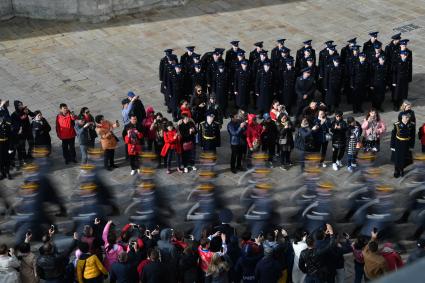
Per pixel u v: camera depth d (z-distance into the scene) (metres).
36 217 13.11
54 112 18.95
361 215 12.85
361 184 13.09
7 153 15.25
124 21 24.03
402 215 13.39
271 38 22.88
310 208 12.74
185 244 11.10
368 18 24.22
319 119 15.42
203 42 22.70
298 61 18.47
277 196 15.00
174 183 15.48
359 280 11.37
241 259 10.42
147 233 11.27
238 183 15.60
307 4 25.16
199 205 13.31
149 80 20.66
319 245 10.23
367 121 15.82
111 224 11.76
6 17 23.88
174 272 10.50
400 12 24.64
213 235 10.93
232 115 16.64
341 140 15.61
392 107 19.08
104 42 22.78
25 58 21.80
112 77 20.80
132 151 15.48
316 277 10.18
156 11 24.70
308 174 12.98
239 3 25.23
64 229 13.12
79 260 10.41
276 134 15.74
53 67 21.30
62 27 23.64
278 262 10.12
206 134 15.34
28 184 13.11
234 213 14.13
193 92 17.70
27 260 10.60
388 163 16.34
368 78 18.31
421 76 20.67
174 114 18.28
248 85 18.06
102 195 13.55
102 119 15.69
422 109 18.89
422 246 10.63
